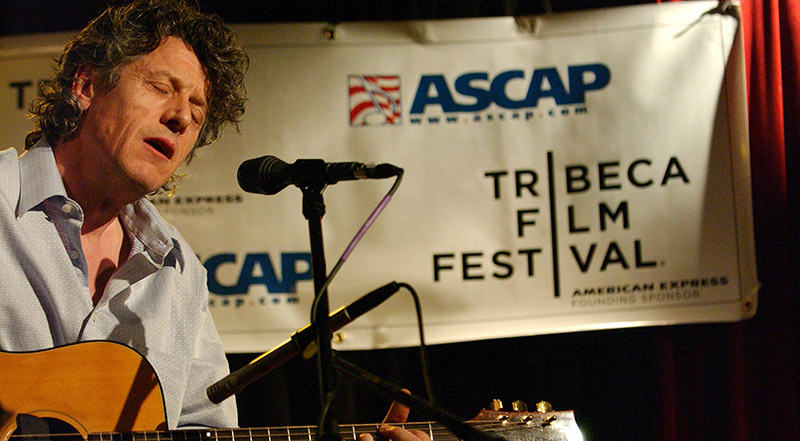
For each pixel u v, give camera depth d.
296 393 2.41
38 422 1.28
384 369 2.46
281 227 2.32
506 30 2.41
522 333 2.31
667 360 2.43
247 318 2.29
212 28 1.64
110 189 1.48
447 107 2.38
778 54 2.47
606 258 2.33
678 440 2.44
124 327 1.50
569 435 1.45
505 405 2.46
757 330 2.43
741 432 2.39
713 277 2.32
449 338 2.31
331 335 1.18
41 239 1.42
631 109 2.37
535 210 2.35
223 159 2.33
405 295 2.32
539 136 2.38
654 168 2.36
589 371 2.49
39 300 1.41
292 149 2.34
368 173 1.25
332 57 2.38
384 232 2.33
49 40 2.32
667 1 2.51
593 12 2.41
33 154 1.47
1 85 2.29
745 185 2.34
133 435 1.33
